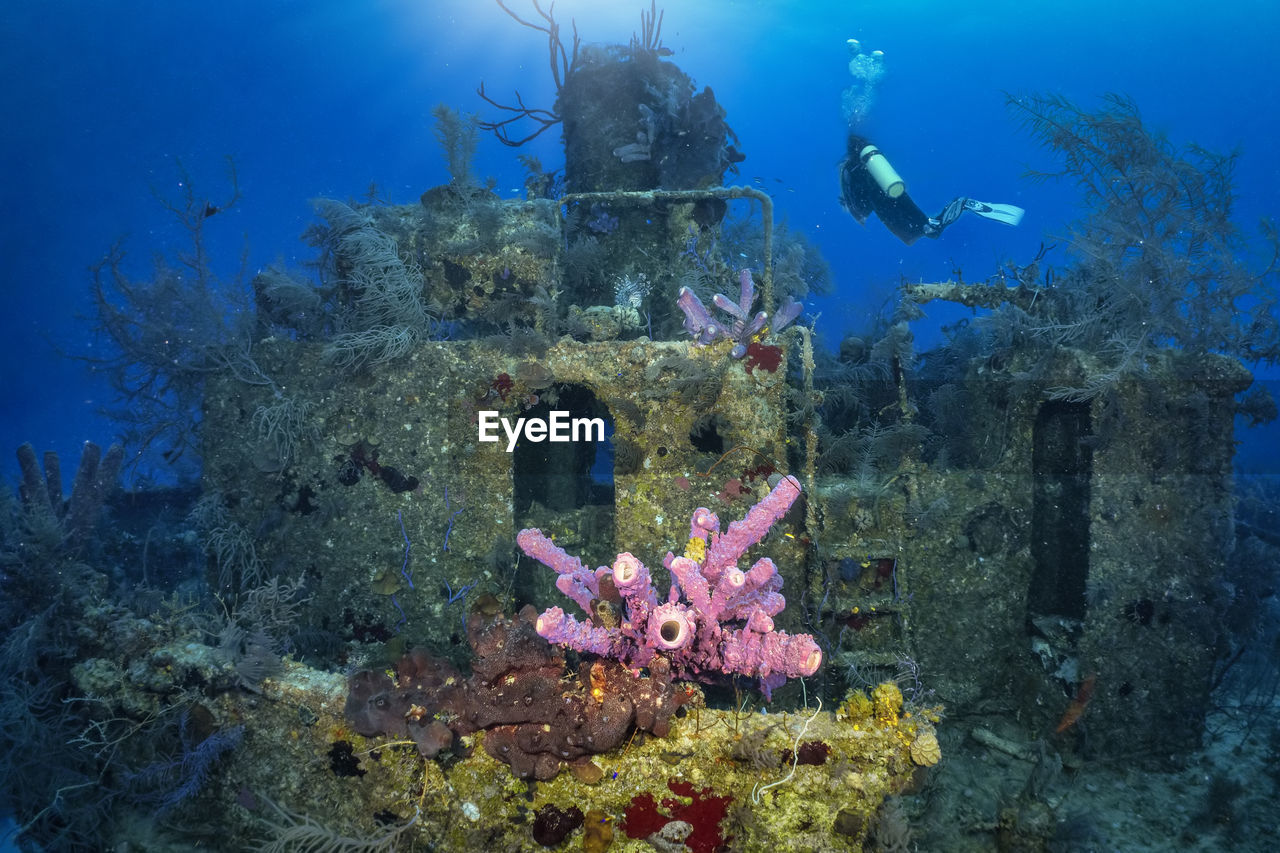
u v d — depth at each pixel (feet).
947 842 11.39
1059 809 12.00
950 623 14.56
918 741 7.57
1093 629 13.29
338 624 13.17
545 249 13.94
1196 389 13.33
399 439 13.30
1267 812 12.21
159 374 15.37
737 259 19.19
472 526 13.23
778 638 7.61
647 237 16.96
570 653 8.86
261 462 13.23
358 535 13.26
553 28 17.61
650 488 13.10
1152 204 14.69
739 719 7.84
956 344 19.20
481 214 13.89
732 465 13.03
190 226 16.21
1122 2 144.46
